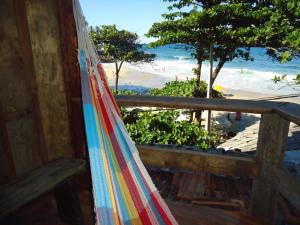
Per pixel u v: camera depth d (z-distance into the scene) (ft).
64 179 5.29
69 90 7.25
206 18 31.32
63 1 6.59
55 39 6.89
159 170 14.32
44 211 7.32
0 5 5.82
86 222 7.63
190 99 9.00
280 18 30.68
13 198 4.62
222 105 8.09
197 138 22.67
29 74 6.51
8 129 6.24
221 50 39.11
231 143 22.85
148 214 5.90
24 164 6.70
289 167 13.99
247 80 131.54
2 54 5.94
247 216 8.89
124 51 73.56
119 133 6.81
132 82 129.59
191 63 203.72
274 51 34.19
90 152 5.93
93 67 6.73
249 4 33.68
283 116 7.18
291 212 10.12
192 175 13.41
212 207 9.55
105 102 6.85
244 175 8.76
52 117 7.38
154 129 23.53
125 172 6.19
